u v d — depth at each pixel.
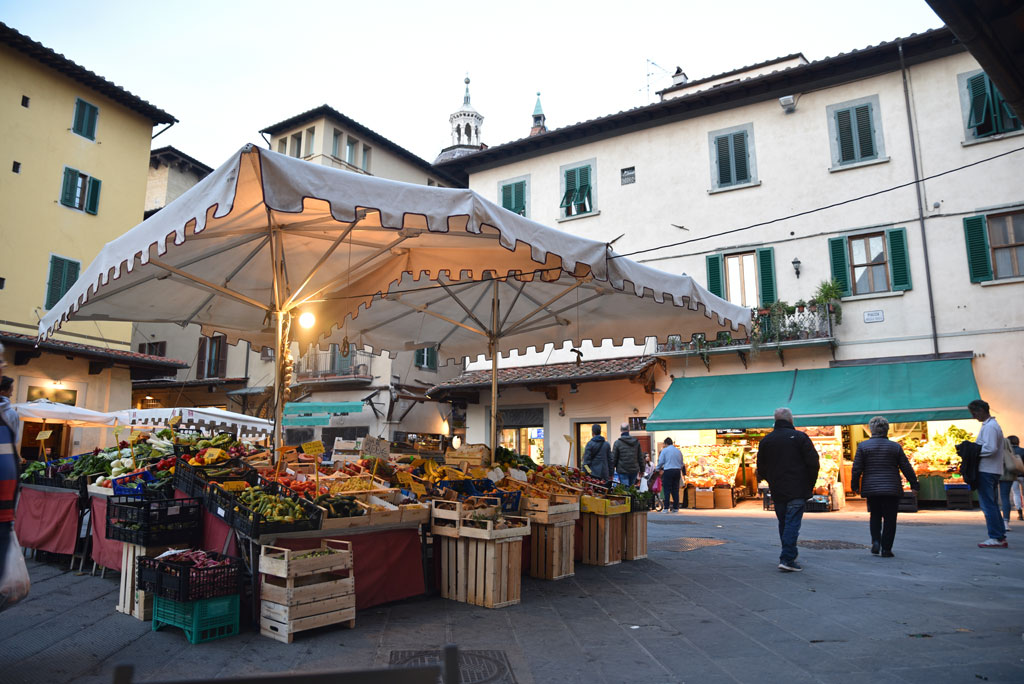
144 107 24.19
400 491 6.51
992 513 9.16
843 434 18.53
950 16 3.97
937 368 16.56
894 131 18.36
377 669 1.38
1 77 20.19
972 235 17.06
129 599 5.57
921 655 4.43
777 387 18.06
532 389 21.59
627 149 22.25
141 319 8.62
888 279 18.02
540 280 8.50
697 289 8.10
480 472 7.55
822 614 5.58
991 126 17.23
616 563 8.22
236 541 5.39
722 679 4.03
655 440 19.80
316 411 28.06
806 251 19.05
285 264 8.05
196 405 32.72
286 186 4.60
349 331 10.93
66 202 21.67
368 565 5.77
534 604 6.04
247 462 6.48
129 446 7.93
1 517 4.03
